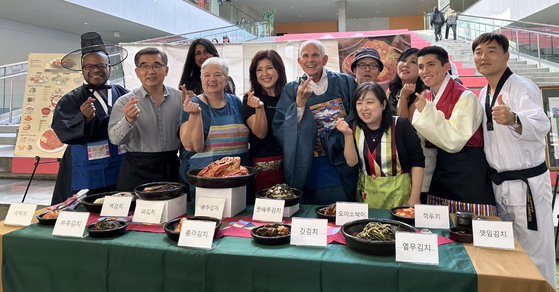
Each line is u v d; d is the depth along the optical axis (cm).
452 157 180
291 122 184
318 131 199
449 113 177
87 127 205
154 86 211
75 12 923
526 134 156
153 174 213
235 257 122
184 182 217
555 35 659
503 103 158
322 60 198
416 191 175
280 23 2131
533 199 169
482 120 179
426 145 199
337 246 130
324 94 200
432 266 112
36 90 420
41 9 890
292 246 130
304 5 1809
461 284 107
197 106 175
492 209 174
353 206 153
